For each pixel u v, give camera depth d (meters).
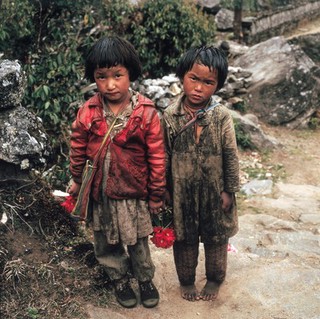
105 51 2.39
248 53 8.40
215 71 2.52
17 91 3.56
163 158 2.60
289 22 11.02
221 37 9.56
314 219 4.79
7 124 3.50
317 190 5.60
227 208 2.82
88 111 2.55
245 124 6.68
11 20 4.86
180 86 6.61
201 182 2.74
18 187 3.46
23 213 3.34
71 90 4.98
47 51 5.06
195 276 3.34
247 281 3.30
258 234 4.37
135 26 6.79
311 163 6.46
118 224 2.67
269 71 7.84
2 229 3.15
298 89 7.74
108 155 2.56
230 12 9.95
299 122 7.77
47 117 4.68
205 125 2.63
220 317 2.98
